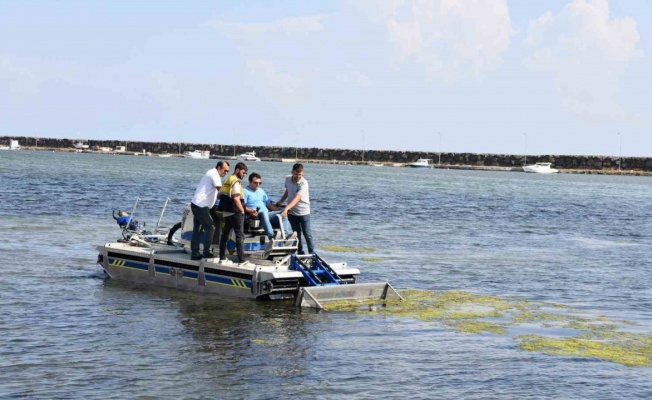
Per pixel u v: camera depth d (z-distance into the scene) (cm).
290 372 1116
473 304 1625
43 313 1420
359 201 4791
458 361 1189
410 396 1028
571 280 2000
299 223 1692
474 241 2861
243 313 1461
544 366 1174
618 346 1304
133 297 1582
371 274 1991
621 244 2959
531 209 4862
